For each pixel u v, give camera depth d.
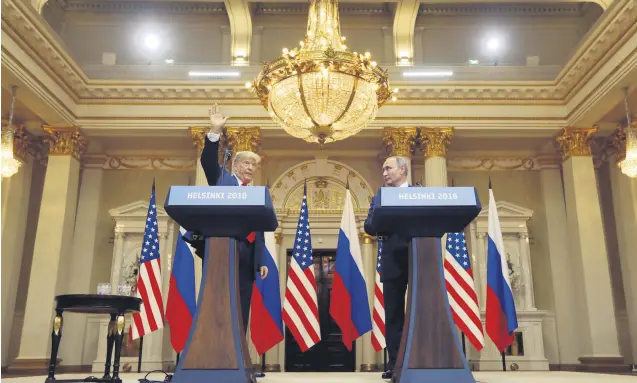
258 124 11.24
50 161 11.00
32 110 10.27
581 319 10.56
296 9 13.04
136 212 11.99
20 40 9.00
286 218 12.57
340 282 7.89
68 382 3.71
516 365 11.05
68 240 10.89
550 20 13.11
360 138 12.02
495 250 7.55
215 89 11.16
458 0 11.80
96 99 11.31
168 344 11.55
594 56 9.82
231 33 12.48
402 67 11.55
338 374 5.21
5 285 10.84
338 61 6.36
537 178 13.02
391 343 3.60
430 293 2.61
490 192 7.83
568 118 11.16
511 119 11.29
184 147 12.85
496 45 12.93
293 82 6.51
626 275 11.12
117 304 3.91
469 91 11.22
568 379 4.00
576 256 10.77
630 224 11.08
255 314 7.40
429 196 2.61
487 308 7.38
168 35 13.01
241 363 2.41
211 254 2.57
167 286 11.62
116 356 3.82
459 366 2.50
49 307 10.27
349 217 8.24
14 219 11.16
